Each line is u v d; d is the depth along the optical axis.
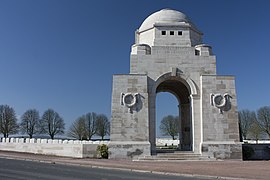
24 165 23.59
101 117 91.81
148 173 19.00
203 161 27.27
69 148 33.12
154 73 31.16
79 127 90.00
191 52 31.73
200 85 30.92
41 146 36.62
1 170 19.48
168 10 36.06
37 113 89.44
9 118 83.06
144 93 30.36
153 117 30.38
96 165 23.17
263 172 18.81
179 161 27.11
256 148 31.42
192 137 30.27
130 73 30.89
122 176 16.84
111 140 29.14
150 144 29.22
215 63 31.61
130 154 28.83
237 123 29.83
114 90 30.17
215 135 29.50
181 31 33.72
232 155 29.02
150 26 34.69
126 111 29.80
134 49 32.53
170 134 86.88
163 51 31.58
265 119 76.94
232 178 16.25
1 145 44.22
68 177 15.98
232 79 30.78
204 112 29.98
